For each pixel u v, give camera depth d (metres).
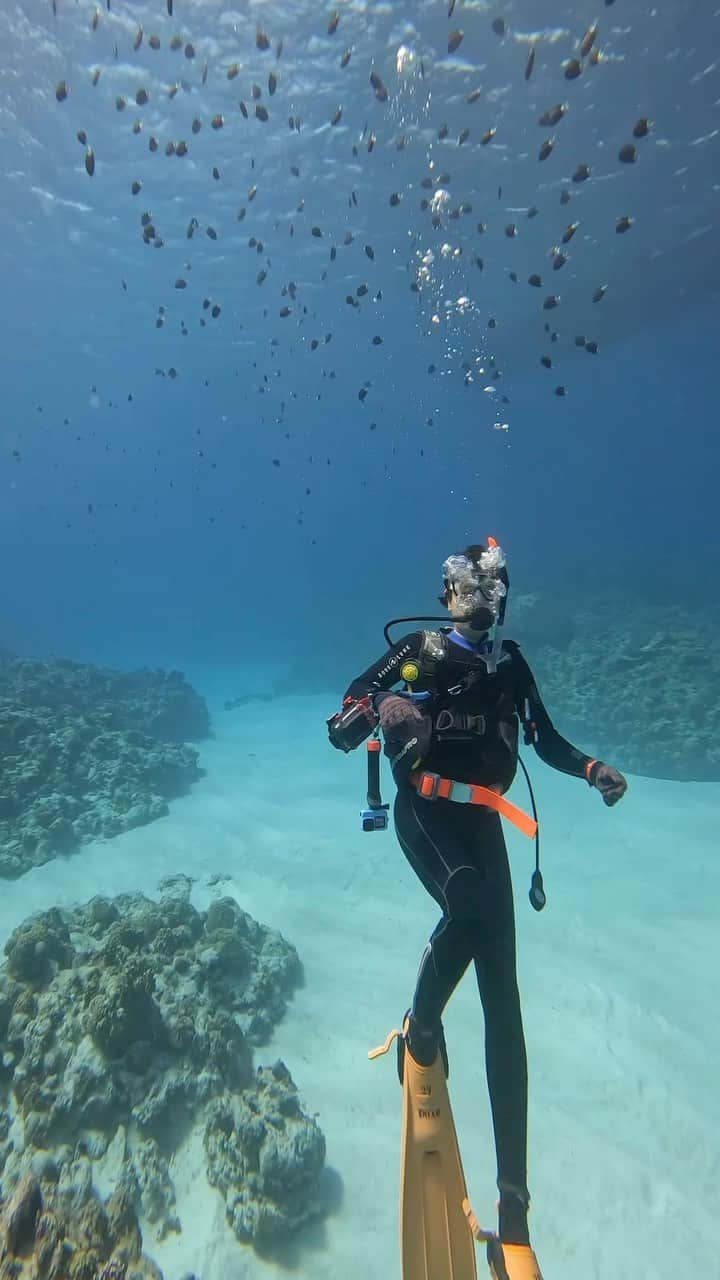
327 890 7.21
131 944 5.14
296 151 16.11
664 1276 3.20
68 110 15.67
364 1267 3.24
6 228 21.50
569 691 12.94
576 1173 3.79
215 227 20.16
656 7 11.35
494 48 12.43
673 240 18.42
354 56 13.19
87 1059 3.99
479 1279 3.12
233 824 9.24
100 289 26.03
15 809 8.88
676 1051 4.72
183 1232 3.39
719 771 10.23
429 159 15.42
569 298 21.66
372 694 2.11
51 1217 2.92
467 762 2.06
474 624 2.18
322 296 23.81
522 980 5.54
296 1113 3.93
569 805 9.44
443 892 1.83
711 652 13.10
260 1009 5.06
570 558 40.97
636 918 6.43
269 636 35.75
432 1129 1.92
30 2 13.00
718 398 67.31
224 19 12.88
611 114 13.69
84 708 13.55
